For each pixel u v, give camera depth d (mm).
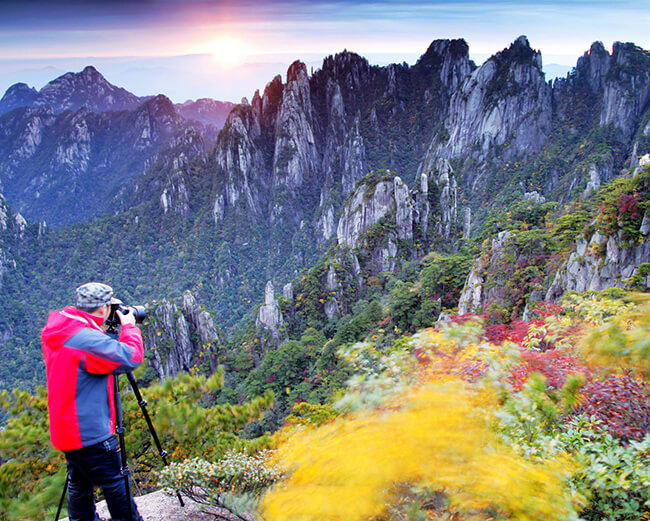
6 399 8016
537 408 3928
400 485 3084
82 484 3879
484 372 4285
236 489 4164
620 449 3359
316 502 3266
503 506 2873
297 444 4012
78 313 3646
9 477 6172
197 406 8391
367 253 79812
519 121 151000
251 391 46344
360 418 3668
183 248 181625
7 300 156625
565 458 3393
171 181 197500
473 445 3223
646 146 116875
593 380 4230
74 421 3420
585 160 120625
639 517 3129
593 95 147000
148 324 67125
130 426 7691
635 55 139000
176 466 4641
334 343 45375
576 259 27828
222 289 167250
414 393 3678
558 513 2836
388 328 46188
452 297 44562
